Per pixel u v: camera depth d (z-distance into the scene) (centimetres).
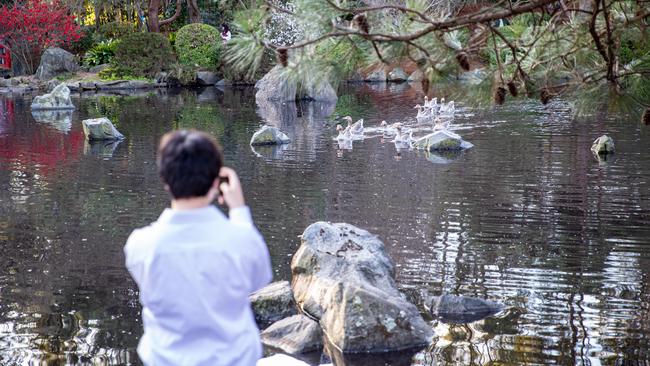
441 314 709
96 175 1385
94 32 3766
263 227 1007
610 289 762
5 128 2058
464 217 1045
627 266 831
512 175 1318
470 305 713
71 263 870
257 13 408
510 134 1769
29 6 3447
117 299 754
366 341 643
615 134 1719
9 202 1179
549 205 1103
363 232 819
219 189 313
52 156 1598
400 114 2262
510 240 936
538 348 625
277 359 547
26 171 1434
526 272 816
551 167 1378
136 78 3359
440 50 421
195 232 291
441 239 943
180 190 293
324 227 808
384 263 778
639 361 596
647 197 1140
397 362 615
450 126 1922
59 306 736
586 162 1418
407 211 1084
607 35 443
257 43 406
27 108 2564
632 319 683
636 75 473
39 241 962
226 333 290
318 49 421
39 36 3459
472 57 445
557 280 789
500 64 447
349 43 418
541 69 471
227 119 2214
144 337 301
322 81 424
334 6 404
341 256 769
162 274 287
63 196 1217
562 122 1928
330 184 1279
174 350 290
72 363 608
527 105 2305
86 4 3931
